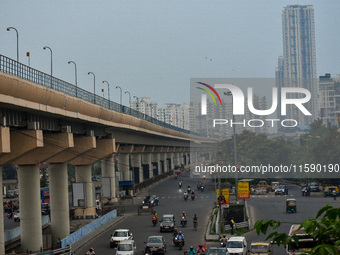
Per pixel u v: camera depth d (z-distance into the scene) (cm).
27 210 5794
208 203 10019
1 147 4409
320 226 1159
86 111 6612
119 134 10406
